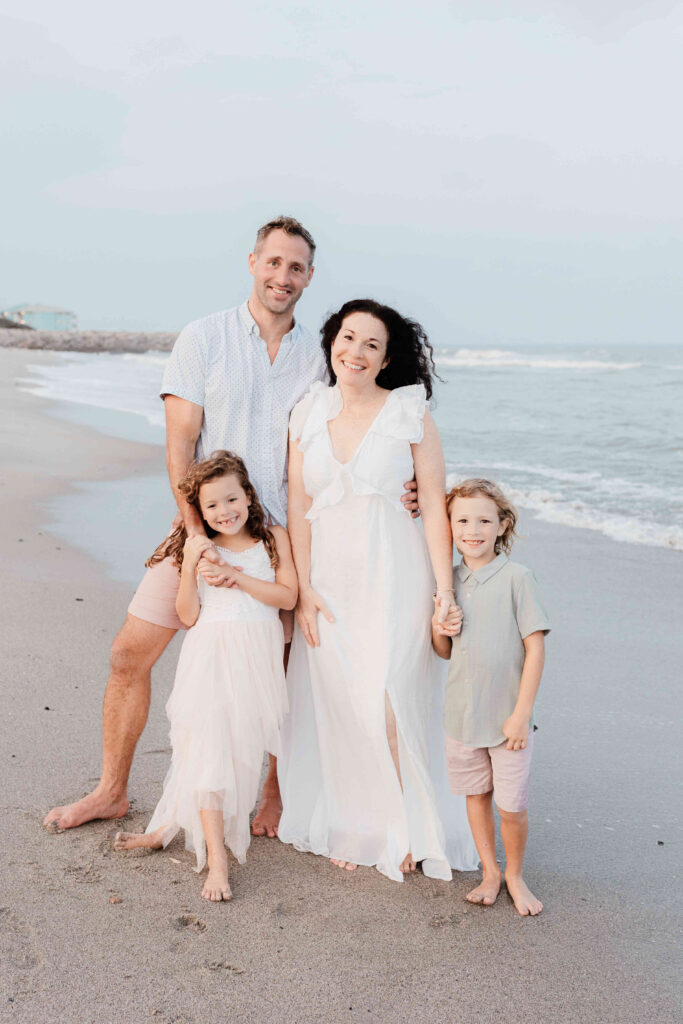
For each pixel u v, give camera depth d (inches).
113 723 126.6
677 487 396.2
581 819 133.6
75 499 340.8
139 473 403.5
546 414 747.4
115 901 108.4
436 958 101.1
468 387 1144.8
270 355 132.3
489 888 113.8
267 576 124.0
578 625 219.5
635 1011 93.0
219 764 115.7
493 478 420.5
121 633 128.2
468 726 112.8
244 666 119.0
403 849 119.0
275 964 98.7
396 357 126.9
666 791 141.3
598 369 1786.4
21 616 204.7
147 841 121.3
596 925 108.4
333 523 123.3
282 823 128.3
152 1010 90.1
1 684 167.2
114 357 2074.3
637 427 632.4
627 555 285.4
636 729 162.9
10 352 2106.3
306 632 125.3
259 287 128.2
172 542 127.6
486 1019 91.3
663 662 195.5
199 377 130.0
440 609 116.3
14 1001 90.2
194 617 121.9
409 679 120.3
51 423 575.2
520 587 112.1
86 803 126.3
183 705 118.8
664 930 107.7
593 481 413.1
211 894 110.7
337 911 110.1
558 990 96.0
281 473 133.3
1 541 271.7
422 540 126.2
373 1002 93.2
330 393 126.9
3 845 118.9
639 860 123.1
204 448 133.1
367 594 122.2
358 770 123.9
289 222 127.3
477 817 116.3
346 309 124.4
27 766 138.9
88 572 243.1
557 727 163.5
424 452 125.4
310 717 128.8
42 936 100.9
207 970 97.0
